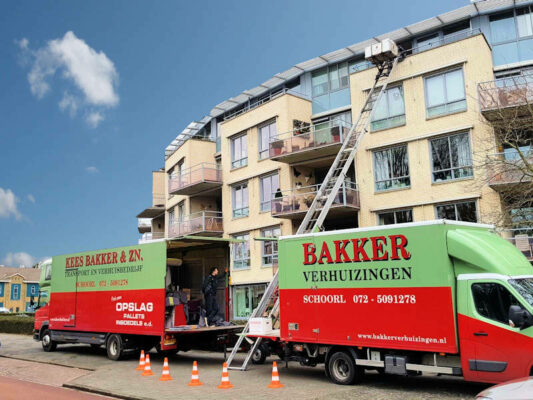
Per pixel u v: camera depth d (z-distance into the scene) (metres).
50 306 19.08
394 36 26.88
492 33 23.98
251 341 13.59
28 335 28.62
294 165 28.20
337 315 10.81
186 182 34.28
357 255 10.66
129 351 16.20
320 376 12.05
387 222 24.06
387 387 10.27
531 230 20.00
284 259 12.00
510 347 8.41
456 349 9.02
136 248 15.59
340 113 28.77
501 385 5.53
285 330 11.73
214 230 32.12
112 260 16.42
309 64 29.89
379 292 10.20
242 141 31.94
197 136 39.91
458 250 9.29
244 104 35.84
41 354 18.52
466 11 24.25
